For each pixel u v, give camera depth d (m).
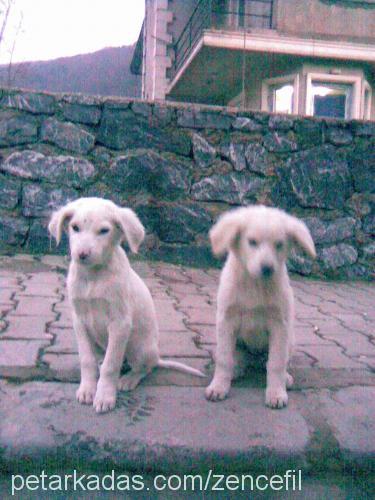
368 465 0.85
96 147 2.28
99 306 0.92
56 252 2.20
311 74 4.22
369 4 4.24
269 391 0.96
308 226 2.40
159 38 5.04
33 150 2.22
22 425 0.85
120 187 2.28
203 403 0.94
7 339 1.20
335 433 0.88
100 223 0.92
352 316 1.68
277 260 0.96
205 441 0.84
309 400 0.98
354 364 1.18
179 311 1.58
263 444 0.84
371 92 4.58
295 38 3.95
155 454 0.82
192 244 2.31
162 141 2.33
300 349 1.29
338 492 0.81
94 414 0.89
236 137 2.38
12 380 0.99
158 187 2.31
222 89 5.11
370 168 2.48
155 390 0.98
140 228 0.98
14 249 2.18
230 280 1.00
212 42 3.82
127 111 2.30
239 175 2.38
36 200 2.21
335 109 4.35
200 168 2.35
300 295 2.00
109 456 0.82
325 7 4.18
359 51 4.10
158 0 5.01
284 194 2.41
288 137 2.42
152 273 2.08
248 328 1.00
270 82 4.49
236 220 1.00
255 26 4.39
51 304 1.52
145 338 1.01
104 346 1.00
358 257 2.44
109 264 0.94
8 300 1.54
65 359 1.09
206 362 1.15
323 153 2.44
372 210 2.47
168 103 2.34
